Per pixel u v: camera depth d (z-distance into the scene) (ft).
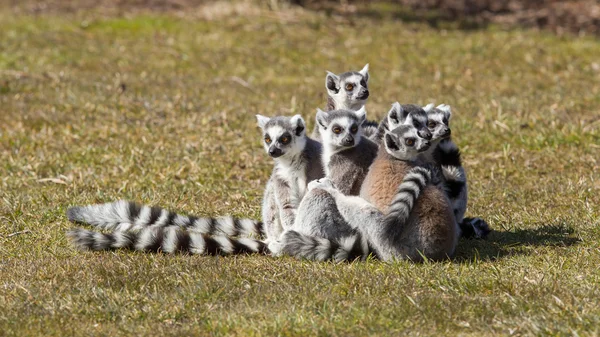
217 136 58.85
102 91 71.82
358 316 26.91
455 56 87.35
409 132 33.27
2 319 27.12
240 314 27.37
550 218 39.58
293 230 34.53
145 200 44.11
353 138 36.58
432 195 32.96
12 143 57.06
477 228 36.96
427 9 113.70
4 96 69.92
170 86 75.66
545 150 54.03
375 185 33.58
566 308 26.81
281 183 37.63
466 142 55.93
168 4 115.03
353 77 47.96
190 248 35.27
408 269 31.58
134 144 56.34
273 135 36.96
